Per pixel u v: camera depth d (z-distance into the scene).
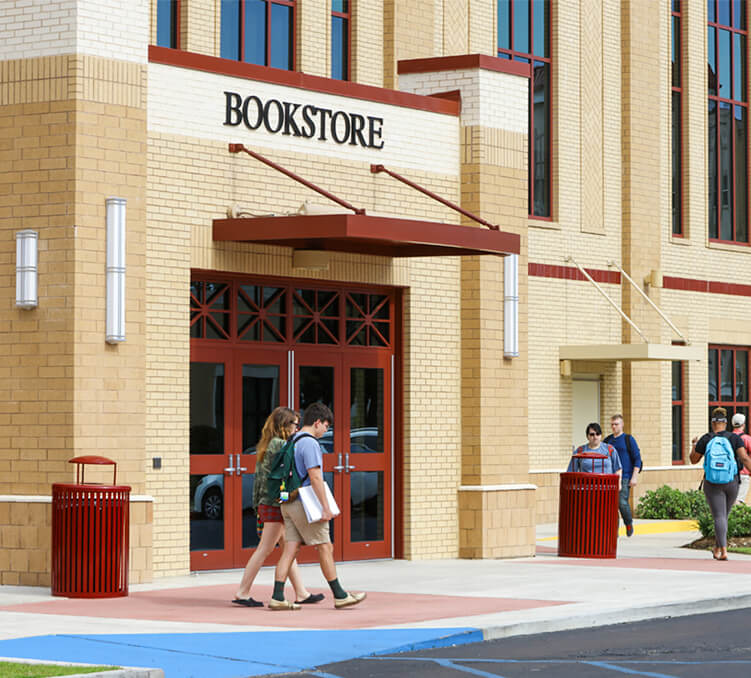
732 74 34.12
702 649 12.52
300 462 14.48
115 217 16.77
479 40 27.77
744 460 20.53
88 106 16.72
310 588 16.67
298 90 19.42
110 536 15.63
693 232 32.62
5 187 16.88
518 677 10.94
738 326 33.56
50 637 12.53
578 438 29.75
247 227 18.06
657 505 28.98
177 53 18.03
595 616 14.11
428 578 17.77
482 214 21.08
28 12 16.89
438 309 20.97
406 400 20.58
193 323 18.45
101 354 16.69
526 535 21.39
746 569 18.91
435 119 21.03
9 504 16.59
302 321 19.70
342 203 17.98
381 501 20.50
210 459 18.55
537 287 28.62
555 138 29.28
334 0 25.48
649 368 30.83
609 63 30.59
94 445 16.59
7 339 16.78
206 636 12.64
